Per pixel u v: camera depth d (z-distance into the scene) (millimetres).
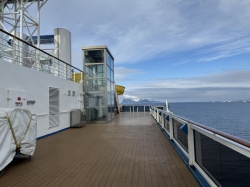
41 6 12016
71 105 10891
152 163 4441
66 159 4883
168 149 5719
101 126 11102
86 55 12992
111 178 3613
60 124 9469
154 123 12266
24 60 10969
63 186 3305
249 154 1653
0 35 10211
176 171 3896
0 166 3793
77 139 7488
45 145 6508
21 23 10422
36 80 7523
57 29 13188
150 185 3277
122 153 5355
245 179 1838
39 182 3484
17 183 3453
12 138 4230
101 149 5848
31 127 4801
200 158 3430
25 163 4590
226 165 2260
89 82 12898
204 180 3152
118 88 25562
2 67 5812
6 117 4086
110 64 14453
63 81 9945
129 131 9172
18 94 6352
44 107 8062
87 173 3893
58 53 12953
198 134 3518
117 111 21859
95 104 12719
